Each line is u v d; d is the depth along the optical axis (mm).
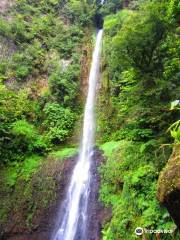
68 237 10398
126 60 8773
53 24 20172
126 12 17766
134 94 8555
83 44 19656
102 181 10719
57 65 17547
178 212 3438
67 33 19859
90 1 23344
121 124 13766
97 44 19953
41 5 20969
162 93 8094
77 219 10594
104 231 8898
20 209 11281
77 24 20859
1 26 17453
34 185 11945
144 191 8023
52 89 16203
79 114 15906
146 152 9055
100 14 22219
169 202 3430
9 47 17234
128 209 8273
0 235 10773
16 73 16344
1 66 16156
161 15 8148
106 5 22281
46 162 12906
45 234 10578
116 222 8305
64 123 14945
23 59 17094
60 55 18500
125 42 8484
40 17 20125
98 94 16125
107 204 9820
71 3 21797
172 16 7832
